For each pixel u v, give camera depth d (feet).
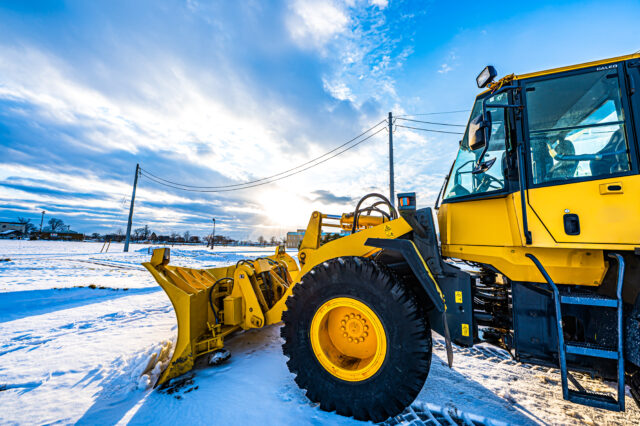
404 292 5.94
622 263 5.21
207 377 7.48
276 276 11.34
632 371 5.49
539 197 6.05
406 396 5.63
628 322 5.32
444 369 8.39
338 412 6.08
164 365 8.00
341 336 6.93
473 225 7.03
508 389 7.18
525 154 6.33
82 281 22.97
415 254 6.28
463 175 7.64
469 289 6.38
